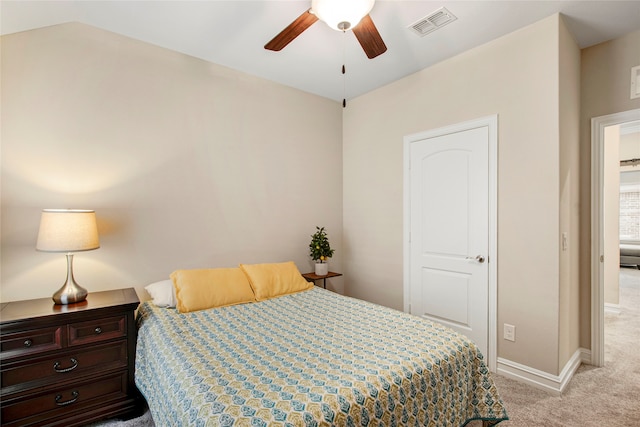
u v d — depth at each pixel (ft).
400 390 4.24
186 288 7.50
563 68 7.33
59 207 7.12
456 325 9.09
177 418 3.90
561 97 7.25
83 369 5.91
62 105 7.15
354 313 7.12
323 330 6.04
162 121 8.51
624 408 6.53
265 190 10.51
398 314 7.00
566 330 7.58
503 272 8.04
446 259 9.32
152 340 5.95
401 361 4.68
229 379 4.18
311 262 11.72
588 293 8.52
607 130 12.92
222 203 9.57
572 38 7.93
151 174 8.33
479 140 8.51
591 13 7.06
